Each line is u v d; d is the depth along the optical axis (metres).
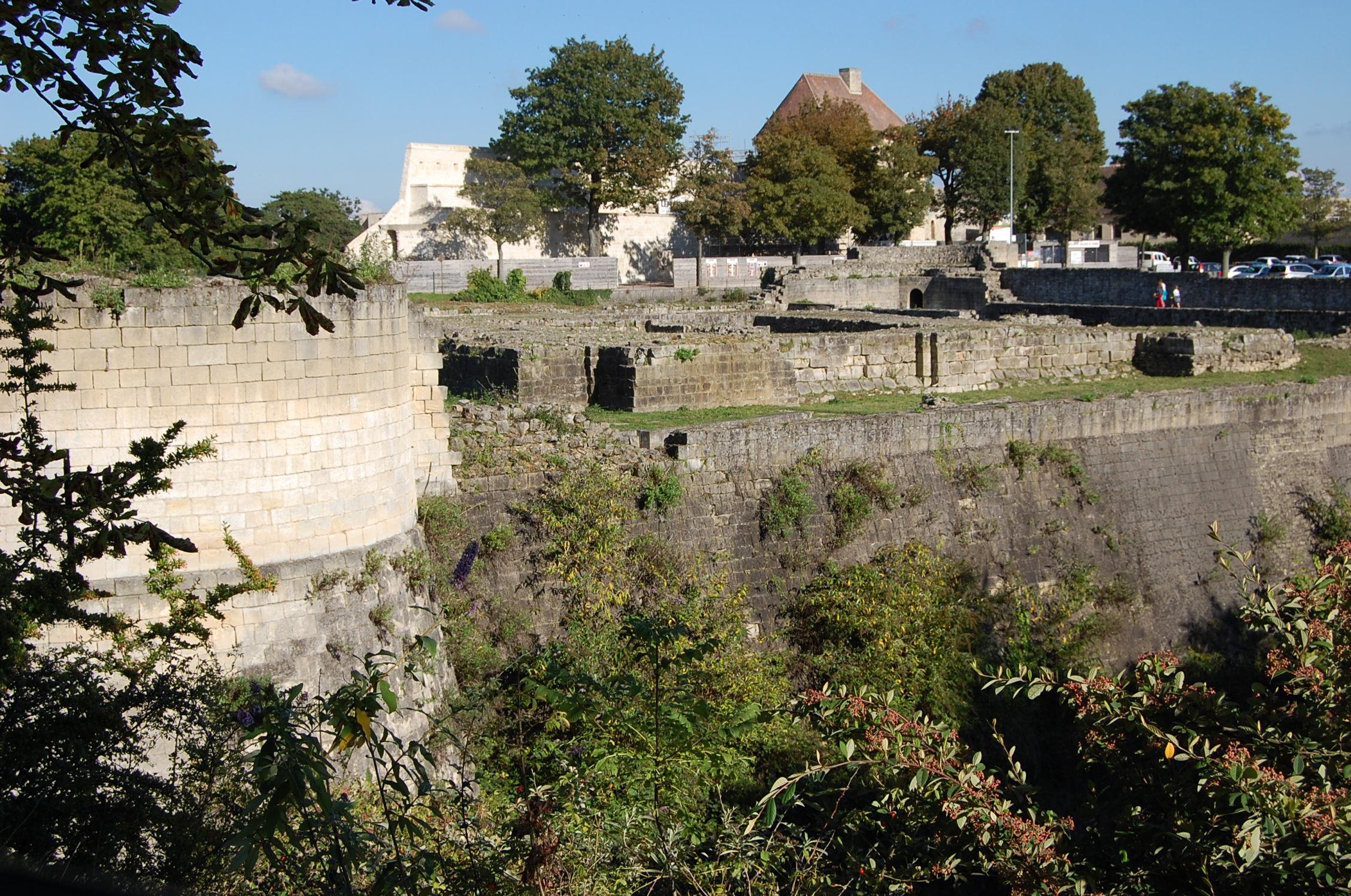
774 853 10.37
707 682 16.33
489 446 18.45
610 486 18.69
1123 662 24.23
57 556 12.61
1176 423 26.58
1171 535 25.91
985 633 21.94
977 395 30.95
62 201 32.41
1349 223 89.69
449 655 16.09
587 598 17.66
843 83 98.81
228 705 10.72
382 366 14.95
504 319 40.53
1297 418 28.45
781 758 15.39
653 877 9.49
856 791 12.37
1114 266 76.62
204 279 13.71
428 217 70.69
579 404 27.38
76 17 7.19
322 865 7.96
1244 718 8.68
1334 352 37.59
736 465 20.56
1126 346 35.59
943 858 9.02
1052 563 24.05
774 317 42.66
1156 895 8.52
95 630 12.49
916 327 37.56
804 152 76.50
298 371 13.95
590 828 9.45
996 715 20.61
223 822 9.32
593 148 71.69
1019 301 61.66
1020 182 84.00
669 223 79.06
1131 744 9.24
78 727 9.16
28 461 8.05
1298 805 7.48
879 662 19.83
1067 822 9.24
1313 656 8.70
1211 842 8.05
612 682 11.04
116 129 7.44
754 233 79.62
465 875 8.36
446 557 16.78
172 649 10.66
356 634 14.33
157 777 10.07
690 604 18.05
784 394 28.62
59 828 8.74
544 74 71.38
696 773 10.59
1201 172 67.19
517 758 14.84
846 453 21.91
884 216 80.44
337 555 14.37
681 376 27.09
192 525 13.51
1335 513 28.03
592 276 69.31
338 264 7.67
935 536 22.62
